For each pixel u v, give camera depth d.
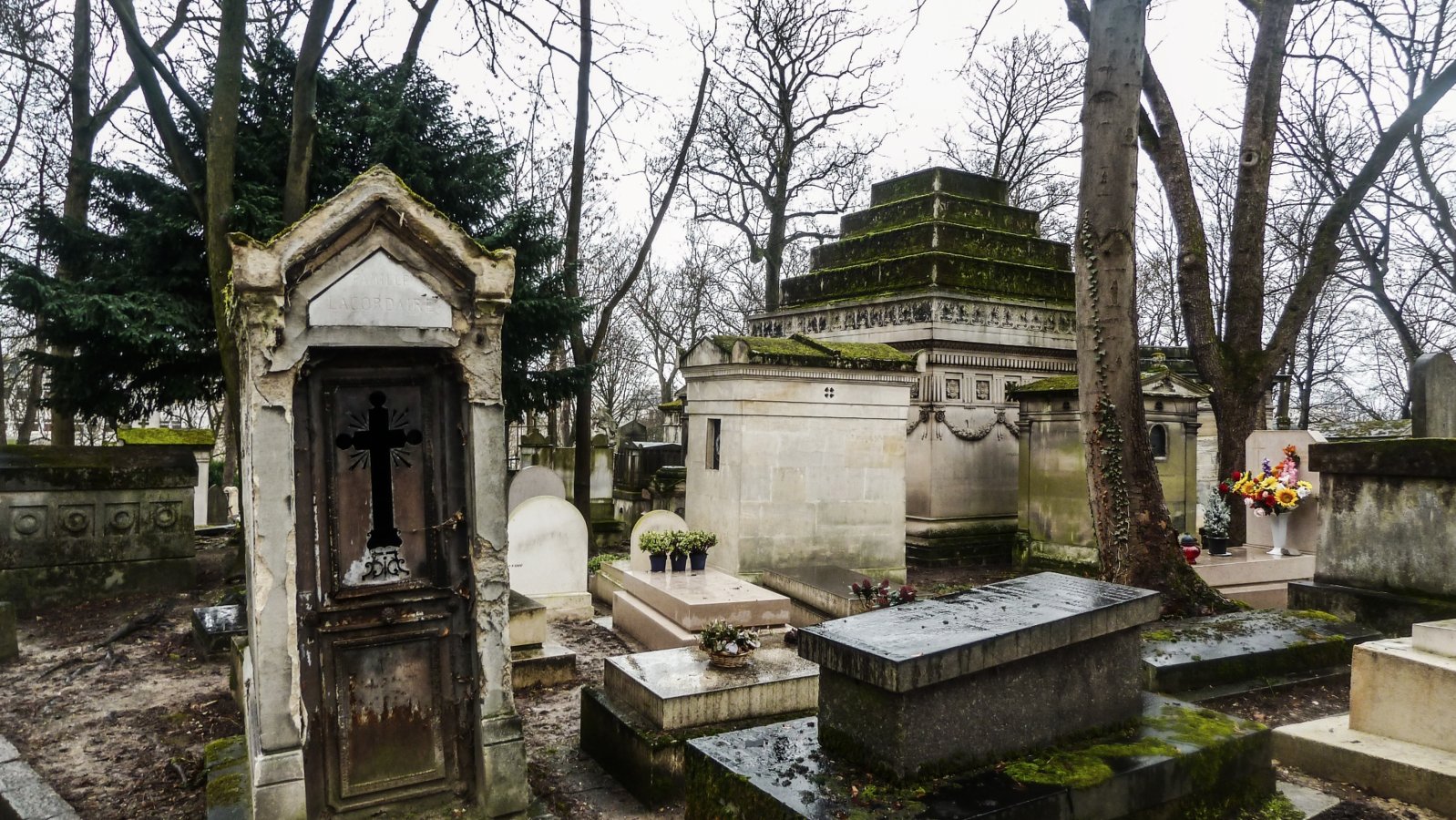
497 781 4.37
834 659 3.75
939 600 4.43
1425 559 7.30
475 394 4.42
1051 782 3.46
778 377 11.30
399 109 11.88
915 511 14.60
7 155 16.92
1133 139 8.29
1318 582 8.19
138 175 11.29
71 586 10.34
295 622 4.05
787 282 17.92
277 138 11.66
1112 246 8.33
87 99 13.75
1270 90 11.14
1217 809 3.93
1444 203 16.83
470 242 4.35
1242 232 11.44
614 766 5.48
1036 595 4.46
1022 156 27.97
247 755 4.83
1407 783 4.17
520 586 9.81
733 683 5.59
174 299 10.83
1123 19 8.19
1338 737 4.62
